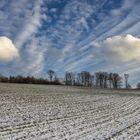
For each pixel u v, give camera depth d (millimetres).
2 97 35844
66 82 129875
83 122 21375
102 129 18484
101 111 29422
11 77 109250
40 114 24219
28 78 111812
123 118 24609
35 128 17797
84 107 32031
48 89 63562
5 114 22672
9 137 14547
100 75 138250
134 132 17750
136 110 31828
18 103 30922
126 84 136750
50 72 123812
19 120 20469
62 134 16062
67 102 36219
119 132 17656
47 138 14727
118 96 55625
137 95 62844
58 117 23344
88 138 15195
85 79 135125
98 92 66812
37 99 37000
